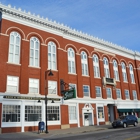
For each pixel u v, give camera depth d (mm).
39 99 25406
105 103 34281
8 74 23719
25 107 24078
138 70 44875
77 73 31719
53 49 29500
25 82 24859
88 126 29344
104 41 37844
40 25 28453
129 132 18312
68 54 31766
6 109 22453
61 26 30656
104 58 37781
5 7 24891
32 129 23828
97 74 35375
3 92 22672
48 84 27281
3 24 24672
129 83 41344
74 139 14633
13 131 22219
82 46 34125
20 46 25766
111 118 36094
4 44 24141
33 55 26906
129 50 43750
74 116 29266
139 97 42719
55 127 26016
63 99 27859
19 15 26203
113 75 38094
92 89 33000
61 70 29203
